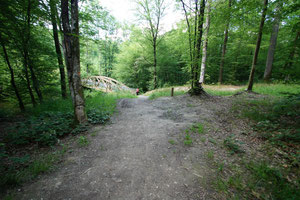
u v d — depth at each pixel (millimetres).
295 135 3398
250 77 9109
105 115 5988
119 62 24984
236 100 7656
